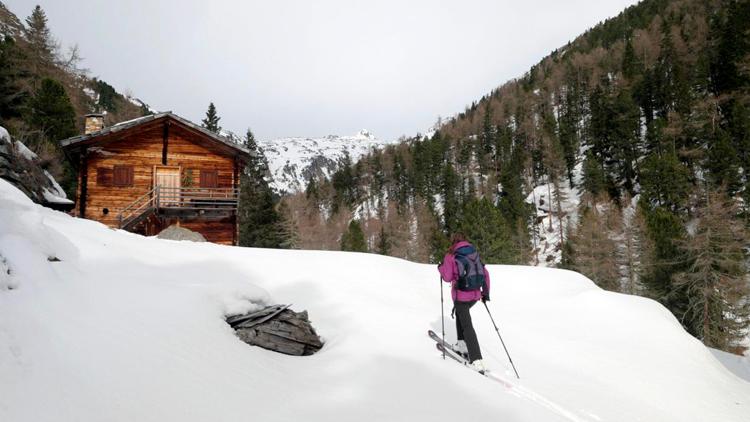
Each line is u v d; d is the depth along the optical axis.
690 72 74.62
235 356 4.37
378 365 5.04
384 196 116.44
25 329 2.89
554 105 120.06
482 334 7.36
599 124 79.00
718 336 27.03
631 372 6.19
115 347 3.33
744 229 30.44
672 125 58.19
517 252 55.78
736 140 50.19
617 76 97.19
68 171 31.19
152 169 21.09
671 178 48.38
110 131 20.05
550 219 68.06
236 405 3.30
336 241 71.75
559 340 7.28
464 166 105.75
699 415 5.14
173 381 3.25
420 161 107.19
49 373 2.66
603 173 69.50
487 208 53.78
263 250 10.86
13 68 36.09
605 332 7.92
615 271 42.50
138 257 6.90
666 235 32.69
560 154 75.56
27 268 3.62
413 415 3.81
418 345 5.89
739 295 27.16
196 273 7.33
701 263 28.16
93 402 2.62
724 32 66.31
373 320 6.82
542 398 4.73
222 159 22.00
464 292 5.64
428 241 63.31
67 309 3.51
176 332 4.14
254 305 5.90
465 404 4.19
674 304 31.11
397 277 10.22
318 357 5.47
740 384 6.78
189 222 21.14
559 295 9.97
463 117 163.25
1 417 2.16
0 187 4.82
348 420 3.53
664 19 104.25
